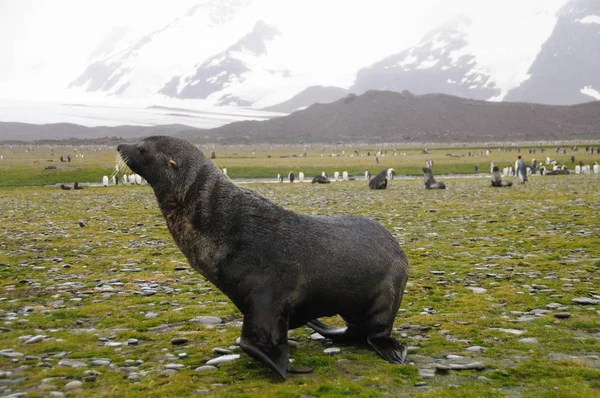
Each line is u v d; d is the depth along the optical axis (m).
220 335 8.42
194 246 7.35
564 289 10.92
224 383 6.52
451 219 23.97
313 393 6.16
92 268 13.87
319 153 187.88
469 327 8.62
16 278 12.62
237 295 7.17
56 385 6.31
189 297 10.95
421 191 45.00
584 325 8.51
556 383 6.31
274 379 6.63
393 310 7.93
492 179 49.03
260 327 6.75
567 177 66.62
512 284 11.58
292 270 7.10
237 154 176.25
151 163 7.65
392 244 8.05
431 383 6.46
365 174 86.88
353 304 7.66
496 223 22.16
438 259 14.66
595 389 6.14
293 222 7.40
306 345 8.13
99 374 6.69
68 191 49.69
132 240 18.84
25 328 8.69
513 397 5.96
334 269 7.33
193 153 7.66
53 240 18.69
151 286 11.85
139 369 6.94
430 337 8.23
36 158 130.00
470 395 6.01
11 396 5.93
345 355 7.54
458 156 146.50
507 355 7.35
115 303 10.38
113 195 44.06
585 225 20.58
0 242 18.05
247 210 7.30
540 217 23.64
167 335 8.42
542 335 8.11
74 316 9.47
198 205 7.37
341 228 7.74
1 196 42.50
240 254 7.07
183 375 6.68
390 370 6.89
